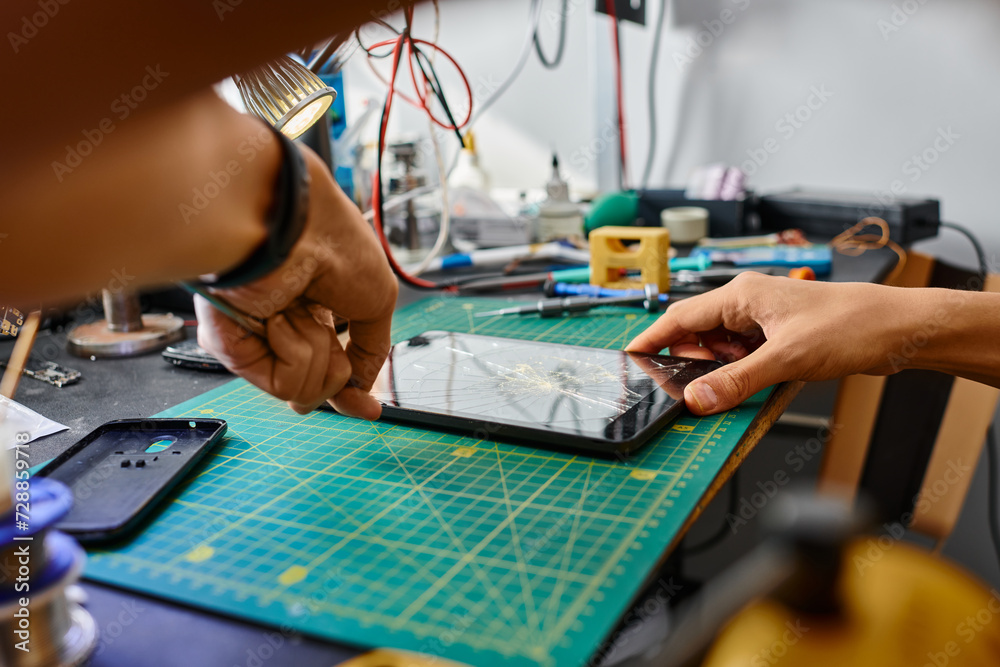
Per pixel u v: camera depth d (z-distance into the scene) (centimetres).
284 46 15
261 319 42
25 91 16
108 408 68
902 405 125
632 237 101
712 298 73
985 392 116
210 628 37
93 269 23
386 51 92
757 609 42
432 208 137
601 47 169
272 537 45
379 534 45
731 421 60
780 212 141
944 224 136
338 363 48
